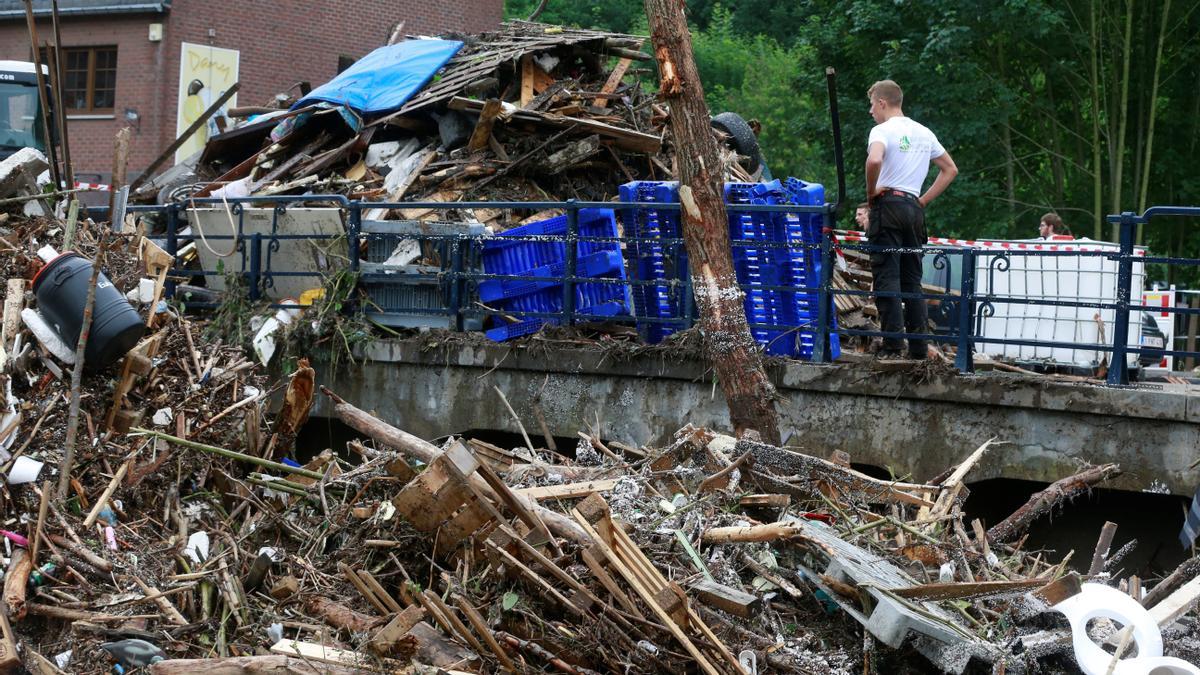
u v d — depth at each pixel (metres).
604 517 5.15
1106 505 7.51
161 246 11.09
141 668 4.88
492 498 5.38
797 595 5.20
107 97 25.84
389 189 10.99
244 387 7.46
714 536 5.52
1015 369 8.67
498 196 10.91
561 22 44.56
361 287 9.80
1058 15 22.88
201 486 6.67
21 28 26.30
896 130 8.12
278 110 13.98
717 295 7.29
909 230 8.14
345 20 26.95
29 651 4.92
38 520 5.54
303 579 5.64
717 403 8.14
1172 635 5.12
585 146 10.91
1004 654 4.71
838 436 7.78
